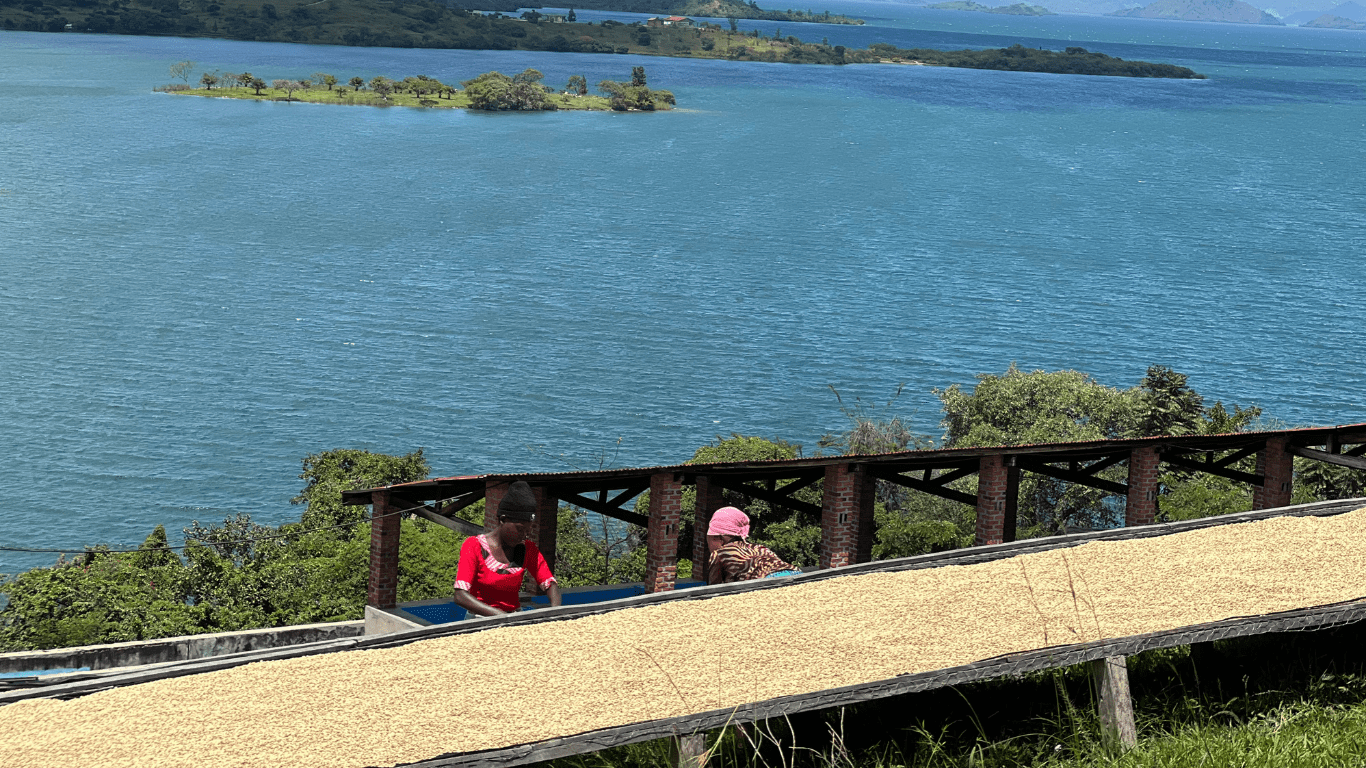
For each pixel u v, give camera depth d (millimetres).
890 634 7922
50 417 107375
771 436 112000
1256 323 160750
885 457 17047
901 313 161625
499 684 6965
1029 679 9016
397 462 60312
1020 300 171000
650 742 7648
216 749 5957
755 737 7883
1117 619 8203
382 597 17672
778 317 157375
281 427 108875
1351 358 143625
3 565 77625
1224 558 9812
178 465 98125
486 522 16547
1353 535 10680
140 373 122812
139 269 170750
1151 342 148500
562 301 162750
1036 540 10188
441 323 148750
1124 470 57125
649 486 18125
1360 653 9352
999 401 74125
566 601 14422
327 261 182000
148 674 6961
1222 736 7645
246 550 48406
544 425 112750
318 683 6945
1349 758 7164
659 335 146375
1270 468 18656
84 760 5797
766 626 8078
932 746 7598
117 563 39844
